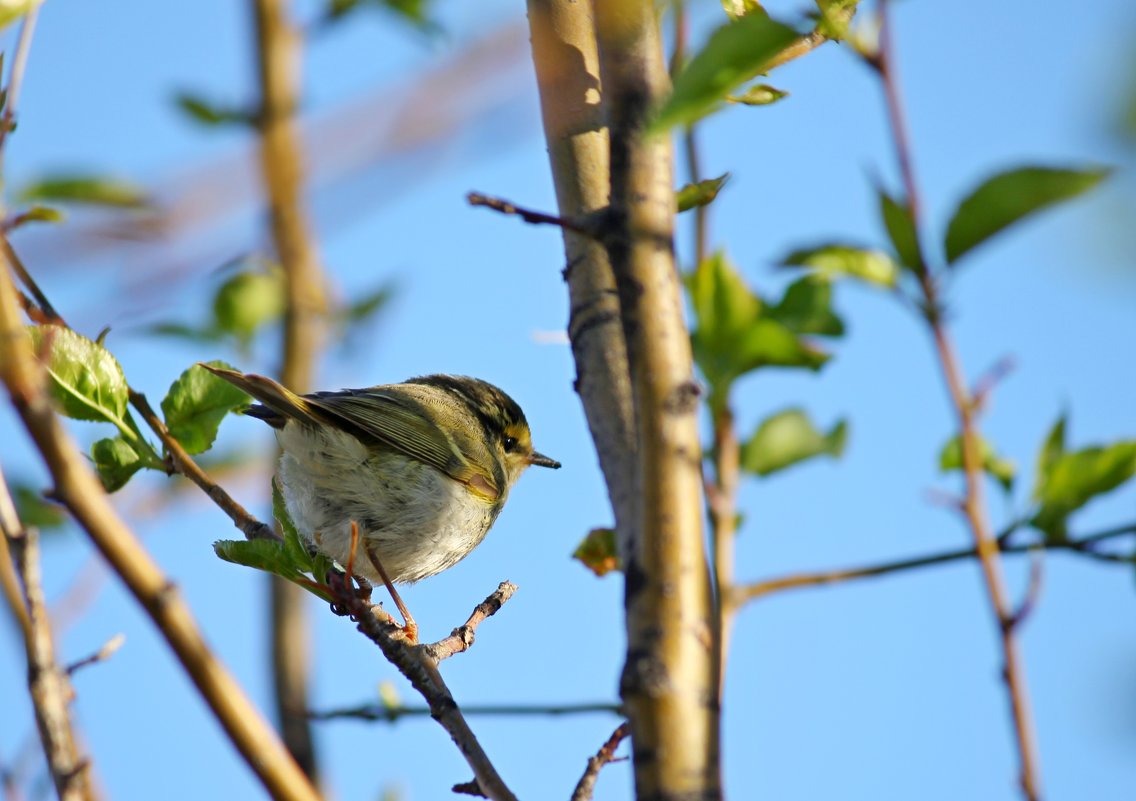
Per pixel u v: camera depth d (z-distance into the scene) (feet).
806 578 24.80
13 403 15.16
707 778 14.98
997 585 17.10
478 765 24.59
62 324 27.53
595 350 18.90
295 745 40.63
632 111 16.11
